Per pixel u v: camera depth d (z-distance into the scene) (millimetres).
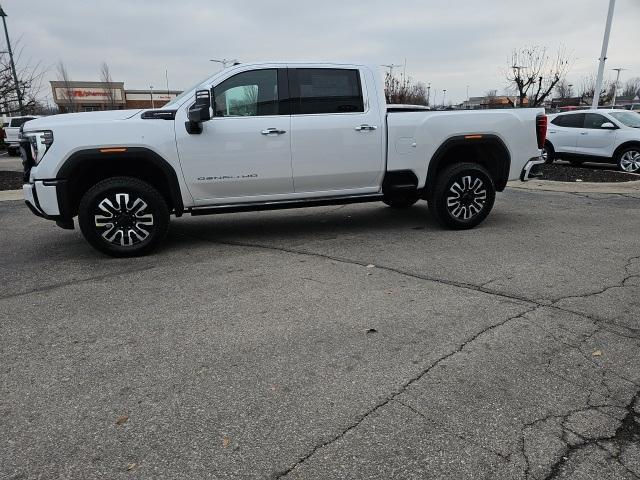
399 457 2365
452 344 3436
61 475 2277
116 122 5340
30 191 5336
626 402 2781
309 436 2518
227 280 4832
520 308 4020
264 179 5844
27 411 2756
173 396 2875
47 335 3686
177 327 3787
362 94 6090
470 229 6789
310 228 7074
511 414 2676
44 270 5250
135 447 2457
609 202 8945
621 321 3768
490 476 2248
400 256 5535
